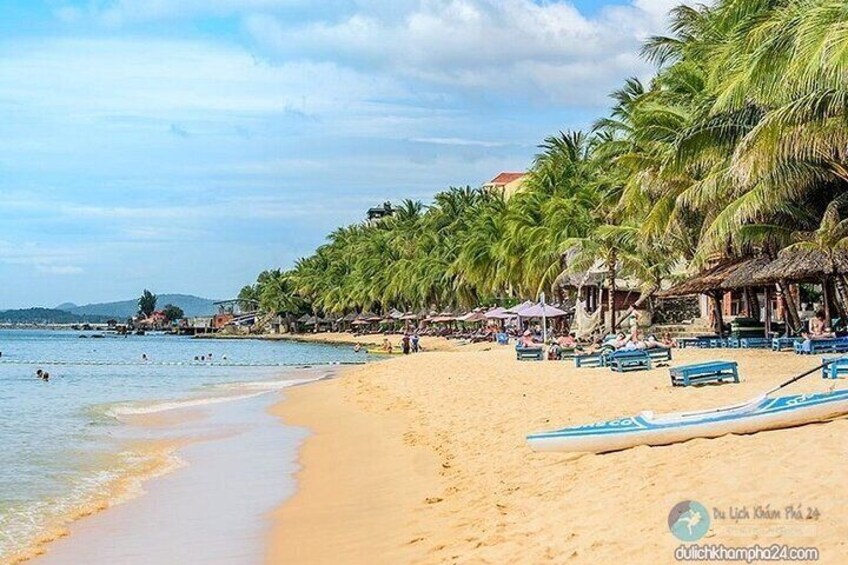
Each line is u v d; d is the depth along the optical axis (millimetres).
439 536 10578
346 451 19516
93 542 12250
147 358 78500
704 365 19844
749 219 32625
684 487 9828
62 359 76188
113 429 25266
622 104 48906
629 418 13477
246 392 39094
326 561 10477
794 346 29828
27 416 28562
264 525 12852
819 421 12352
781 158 24109
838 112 21859
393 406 27547
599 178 56844
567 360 37250
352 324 135750
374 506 13266
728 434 12352
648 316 57031
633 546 8117
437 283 101500
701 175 33531
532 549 8844
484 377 30984
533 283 64875
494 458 14891
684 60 38906
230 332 191250
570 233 57156
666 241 40438
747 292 43875
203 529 12781
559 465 12875
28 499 15258
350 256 141000
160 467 18562
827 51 19422
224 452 20594
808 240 30031
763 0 30312
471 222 94438
